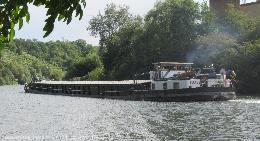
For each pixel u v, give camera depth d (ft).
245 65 248.32
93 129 112.06
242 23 302.25
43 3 18.42
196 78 198.18
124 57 357.20
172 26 309.83
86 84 278.46
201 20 308.19
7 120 138.82
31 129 113.91
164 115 141.59
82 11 18.74
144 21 334.65
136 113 152.05
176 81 199.41
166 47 305.32
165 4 315.99
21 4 17.76
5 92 397.19
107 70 381.40
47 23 18.33
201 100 188.34
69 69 483.51
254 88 247.29
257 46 247.91
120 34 375.66
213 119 125.39
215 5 366.22
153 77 212.84
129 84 232.12
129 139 94.53
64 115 153.99
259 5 343.67
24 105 213.25
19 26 18.28
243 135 94.68
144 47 319.68
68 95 301.02
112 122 127.24
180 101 193.47
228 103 176.35
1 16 17.72
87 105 199.11
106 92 254.06
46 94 332.39
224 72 197.47
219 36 274.57
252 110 146.00
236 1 360.48
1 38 18.56
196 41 287.48
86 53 533.96
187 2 307.17
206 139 91.66
